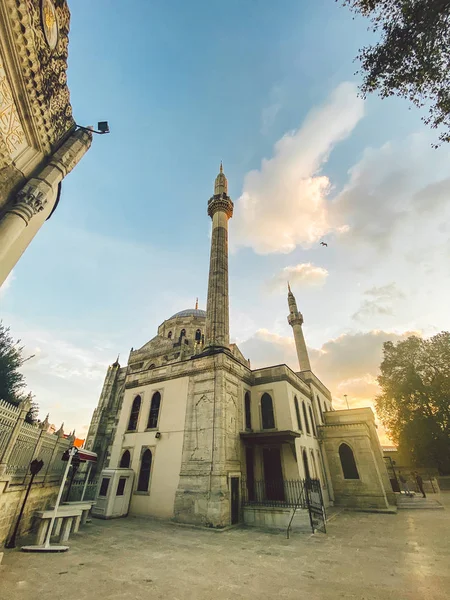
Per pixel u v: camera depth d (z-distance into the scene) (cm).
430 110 854
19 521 1004
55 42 796
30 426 1134
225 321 2358
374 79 870
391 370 4372
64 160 919
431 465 3916
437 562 878
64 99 930
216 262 2675
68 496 1700
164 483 1762
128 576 775
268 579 767
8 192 788
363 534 1337
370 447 2423
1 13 605
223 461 1638
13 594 619
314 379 3130
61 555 927
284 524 1490
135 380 2397
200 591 690
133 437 2103
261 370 2320
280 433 1795
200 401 1891
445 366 3944
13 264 765
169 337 4359
